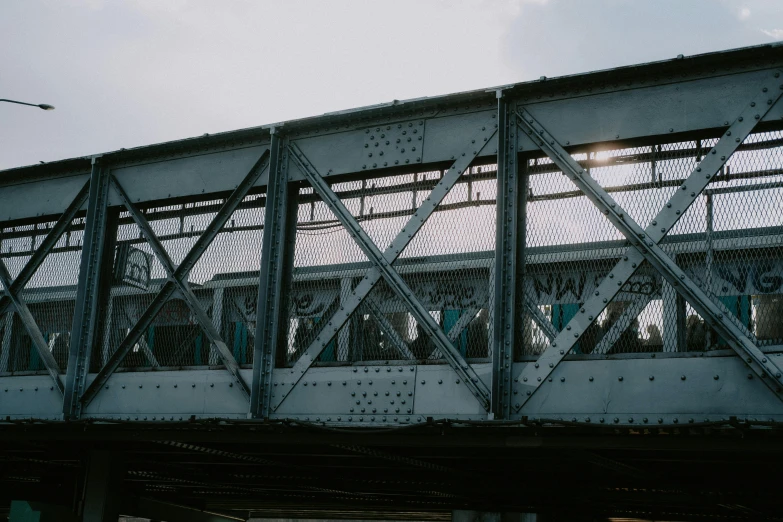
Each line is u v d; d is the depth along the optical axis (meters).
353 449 11.54
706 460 10.52
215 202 11.83
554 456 11.31
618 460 11.30
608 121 9.28
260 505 24.58
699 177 8.70
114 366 11.59
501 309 9.33
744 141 8.75
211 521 23.58
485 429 9.08
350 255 10.60
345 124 10.84
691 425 7.87
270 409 10.40
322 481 17.59
